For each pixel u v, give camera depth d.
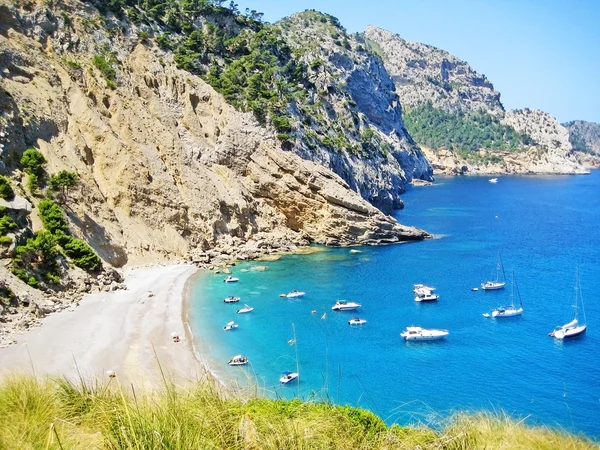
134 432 11.19
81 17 110.81
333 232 114.88
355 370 55.00
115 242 86.56
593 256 112.19
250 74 141.38
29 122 85.25
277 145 122.19
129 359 51.75
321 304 77.00
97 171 96.00
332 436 14.30
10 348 51.16
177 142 107.62
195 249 99.81
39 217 74.25
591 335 67.06
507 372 55.75
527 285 90.06
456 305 78.81
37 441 11.96
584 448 15.50
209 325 66.31
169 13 142.62
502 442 14.89
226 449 12.45
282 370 53.53
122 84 108.50
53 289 66.94
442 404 47.88
